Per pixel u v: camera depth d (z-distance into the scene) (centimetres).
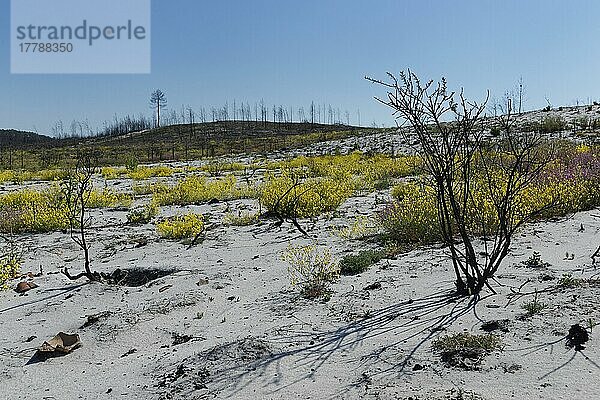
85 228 1036
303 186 1161
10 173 2897
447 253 625
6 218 1080
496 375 346
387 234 745
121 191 1844
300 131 8038
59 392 383
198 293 563
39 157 5581
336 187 1185
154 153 5422
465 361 365
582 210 844
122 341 463
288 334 440
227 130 8406
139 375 396
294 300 520
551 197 801
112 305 554
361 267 600
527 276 525
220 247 803
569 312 425
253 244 809
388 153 2948
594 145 1908
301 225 932
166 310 523
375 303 492
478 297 479
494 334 401
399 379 351
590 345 371
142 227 1038
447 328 420
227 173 2511
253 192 1418
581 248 623
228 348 412
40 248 868
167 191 1587
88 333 482
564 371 344
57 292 606
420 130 498
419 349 389
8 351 457
